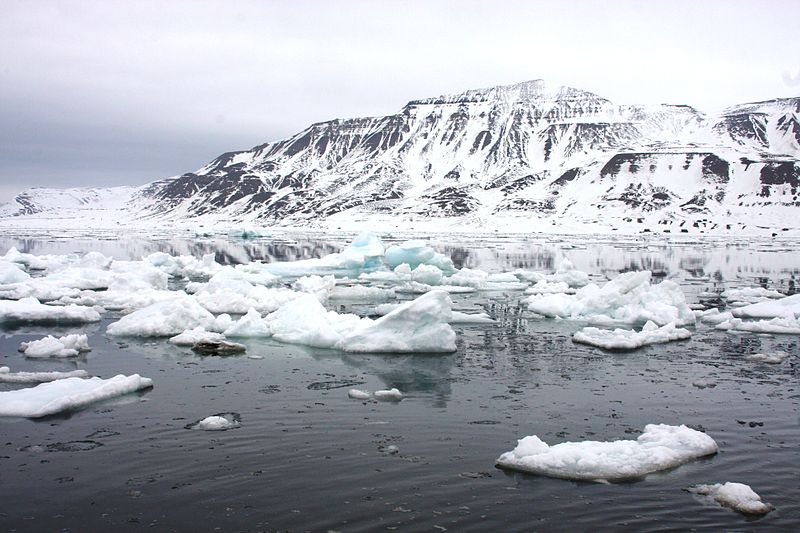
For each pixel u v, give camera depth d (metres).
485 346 24.42
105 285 41.31
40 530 10.40
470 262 72.88
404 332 23.31
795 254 88.56
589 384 19.08
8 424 15.09
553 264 70.00
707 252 93.44
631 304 30.92
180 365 20.80
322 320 25.22
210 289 35.34
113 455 13.30
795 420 15.89
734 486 11.67
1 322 28.17
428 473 12.52
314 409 16.33
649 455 13.04
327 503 11.28
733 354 23.34
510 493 11.70
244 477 12.30
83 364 20.89
